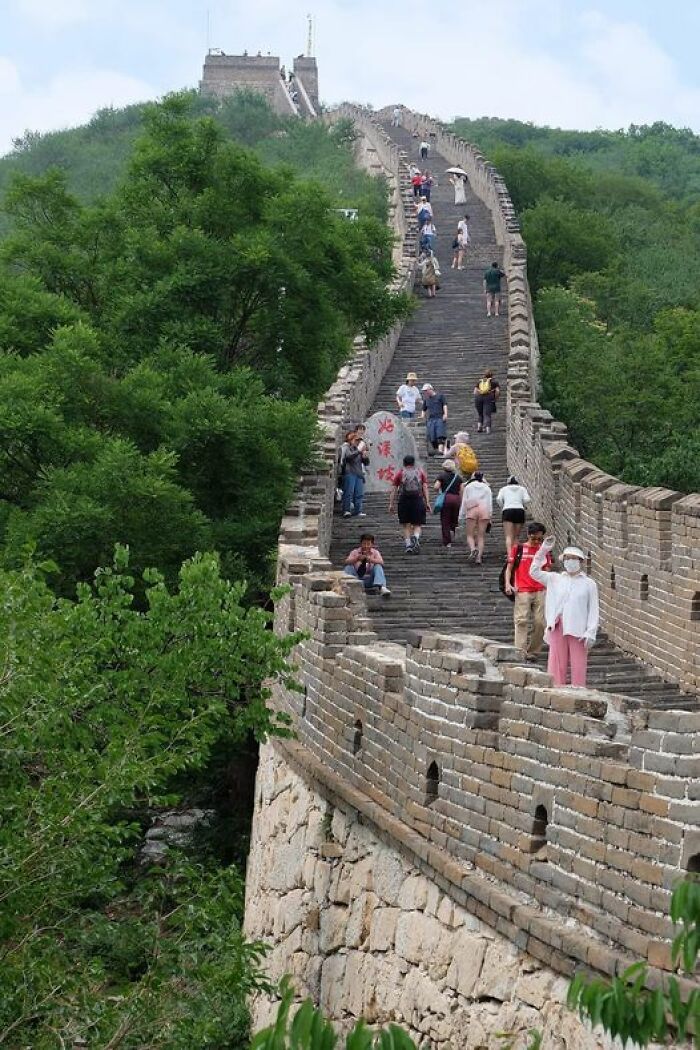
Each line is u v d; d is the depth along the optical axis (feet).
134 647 40.45
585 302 166.09
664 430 116.78
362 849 43.78
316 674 50.55
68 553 69.15
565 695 33.19
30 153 275.80
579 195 224.12
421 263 166.20
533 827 33.81
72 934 35.50
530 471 93.61
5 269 95.30
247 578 73.46
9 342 83.30
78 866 34.91
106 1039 34.71
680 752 28.84
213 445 76.64
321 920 46.16
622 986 21.20
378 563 73.56
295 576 55.52
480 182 209.87
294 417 80.69
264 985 38.29
